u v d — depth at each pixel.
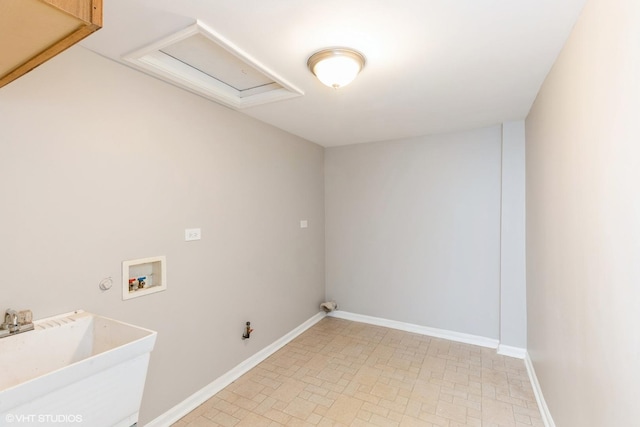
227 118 2.53
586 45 1.31
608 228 1.13
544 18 1.40
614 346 1.09
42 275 1.47
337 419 2.07
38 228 1.46
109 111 1.74
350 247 3.95
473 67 1.87
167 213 2.05
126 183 1.82
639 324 0.92
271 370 2.71
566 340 1.64
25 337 1.33
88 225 1.64
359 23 1.42
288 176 3.33
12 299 1.37
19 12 0.73
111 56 1.71
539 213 2.28
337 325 3.78
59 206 1.53
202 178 2.30
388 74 1.95
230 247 2.55
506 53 1.71
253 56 1.72
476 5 1.30
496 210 3.18
